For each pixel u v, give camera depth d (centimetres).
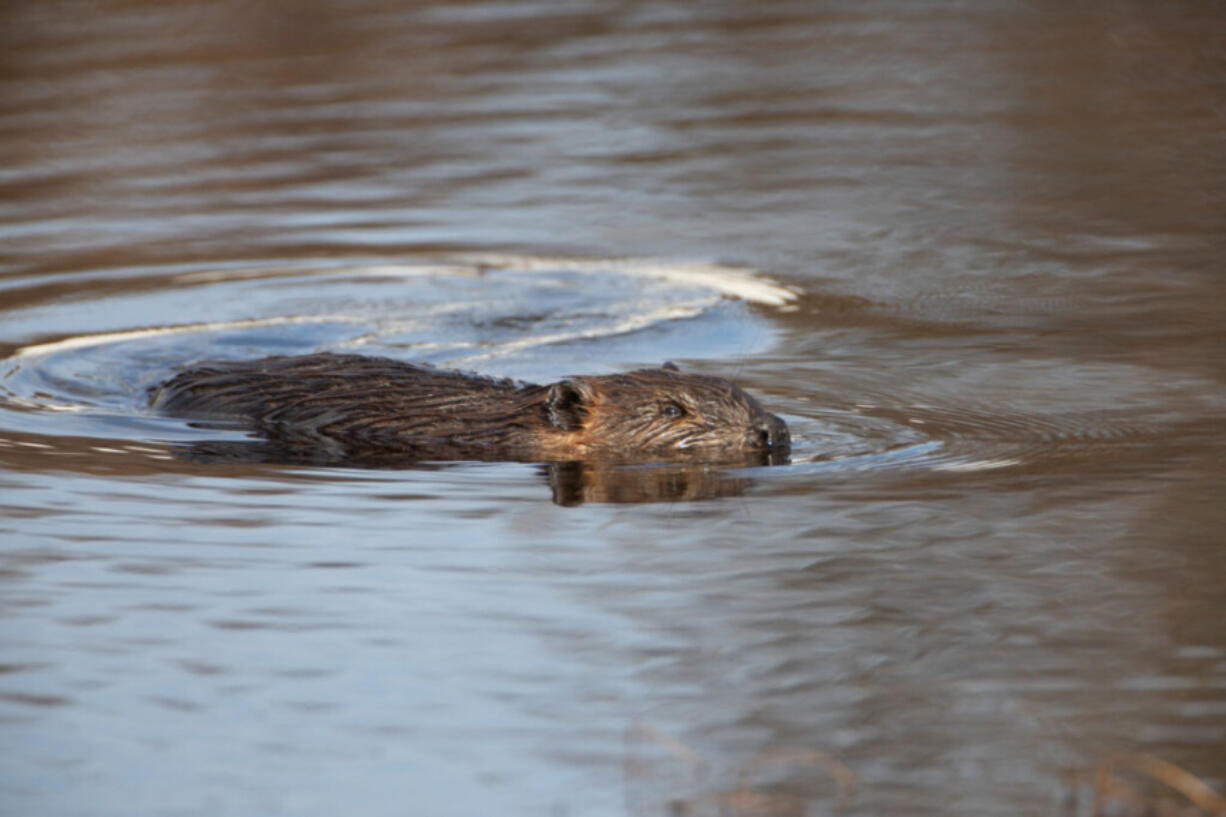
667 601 2484
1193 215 5222
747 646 2319
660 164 6144
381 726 2097
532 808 1895
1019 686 2175
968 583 2516
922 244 5047
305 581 2591
